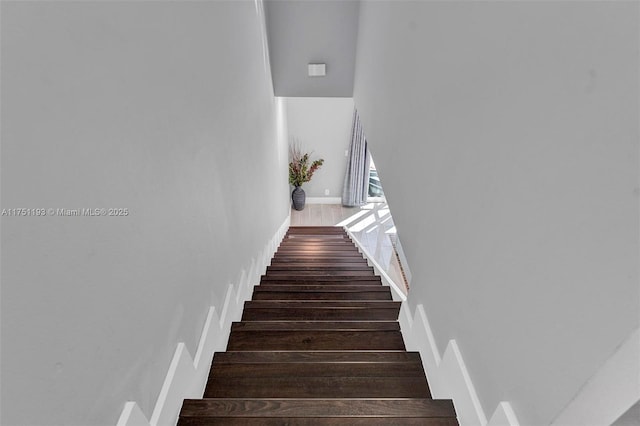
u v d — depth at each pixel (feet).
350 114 23.08
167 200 3.41
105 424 2.46
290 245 16.90
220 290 5.42
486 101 3.21
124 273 2.64
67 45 2.00
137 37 2.79
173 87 3.54
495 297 3.08
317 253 15.06
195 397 4.21
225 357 4.92
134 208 2.76
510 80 2.79
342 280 10.21
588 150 1.99
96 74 2.26
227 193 5.88
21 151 1.71
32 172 1.78
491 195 3.13
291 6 11.60
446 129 4.25
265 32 11.03
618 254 1.80
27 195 1.75
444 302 4.35
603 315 1.92
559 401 2.28
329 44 12.53
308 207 25.88
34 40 1.77
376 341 5.88
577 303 2.10
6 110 1.63
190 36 4.06
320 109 22.84
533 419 2.57
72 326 2.09
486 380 3.28
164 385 3.44
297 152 24.08
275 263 13.03
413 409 3.91
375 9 9.21
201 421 3.70
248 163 8.03
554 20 2.26
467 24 3.62
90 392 2.28
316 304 7.37
